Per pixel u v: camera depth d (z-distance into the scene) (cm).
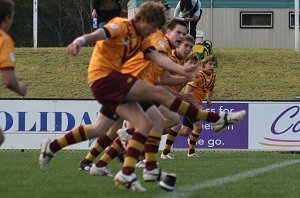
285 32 7306
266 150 3925
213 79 3441
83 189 1970
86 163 2492
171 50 2531
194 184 2161
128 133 2247
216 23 7219
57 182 2139
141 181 2195
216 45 7231
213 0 7194
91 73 1908
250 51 6097
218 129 1925
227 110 3903
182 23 2516
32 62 5619
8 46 1802
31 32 12038
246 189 2061
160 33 2234
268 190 2048
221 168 2750
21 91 1856
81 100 3869
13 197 1811
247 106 3919
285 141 3925
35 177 2278
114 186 2036
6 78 1797
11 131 3841
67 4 12475
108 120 2042
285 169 2742
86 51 5884
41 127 3856
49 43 12481
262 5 7256
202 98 3438
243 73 5488
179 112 1903
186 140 3900
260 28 7275
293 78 5438
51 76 5375
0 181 2164
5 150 3844
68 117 3862
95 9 4316
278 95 5109
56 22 12412
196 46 4944
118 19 1914
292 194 1969
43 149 2048
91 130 2042
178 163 2986
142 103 2119
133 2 7262
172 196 1852
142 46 1984
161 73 2350
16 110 3844
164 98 1884
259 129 3922
